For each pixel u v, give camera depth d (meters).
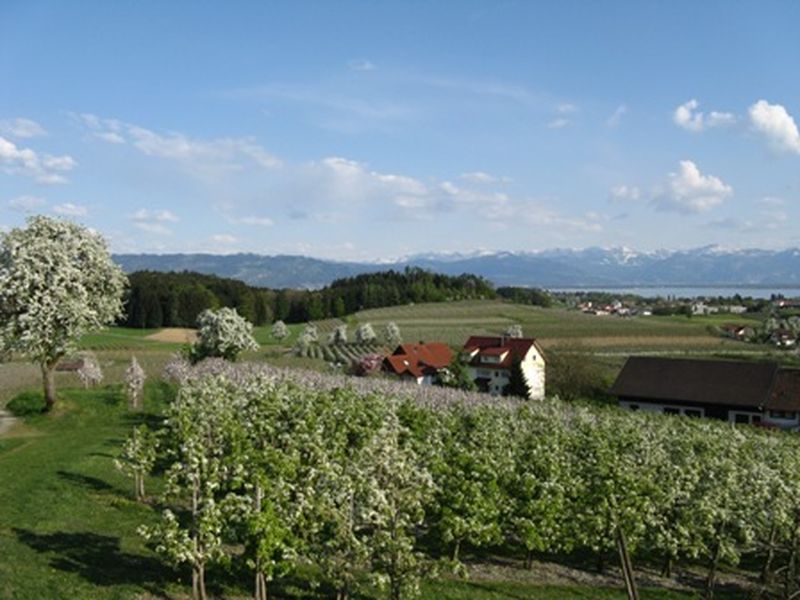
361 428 33.66
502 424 35.91
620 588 25.09
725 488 25.77
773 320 151.12
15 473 30.19
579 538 24.45
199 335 70.00
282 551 17.84
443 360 101.75
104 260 48.03
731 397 69.81
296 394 37.38
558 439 31.36
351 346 132.38
